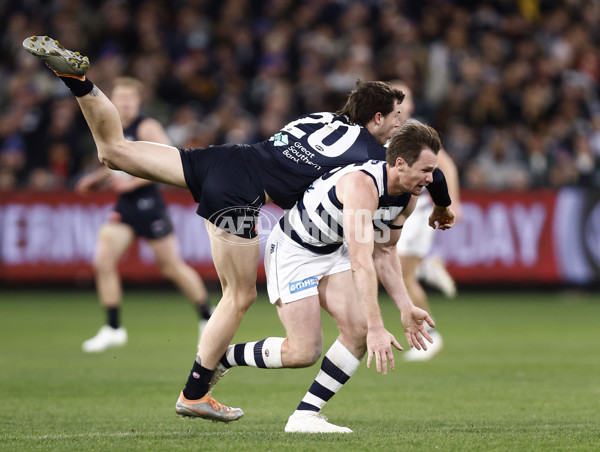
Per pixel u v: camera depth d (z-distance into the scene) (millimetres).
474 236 54281
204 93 62844
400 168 17031
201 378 18578
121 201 33406
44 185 55188
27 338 36438
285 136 18625
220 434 17547
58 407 21578
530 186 56938
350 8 67375
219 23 66062
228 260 18281
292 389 25031
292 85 63594
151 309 47906
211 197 18109
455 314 46812
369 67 62594
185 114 58594
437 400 23016
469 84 62938
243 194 18094
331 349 18094
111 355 31562
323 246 18062
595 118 62438
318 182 18016
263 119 59250
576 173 58656
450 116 61125
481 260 54281
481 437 16891
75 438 16812
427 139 16922
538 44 68125
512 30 68125
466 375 27516
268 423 19562
